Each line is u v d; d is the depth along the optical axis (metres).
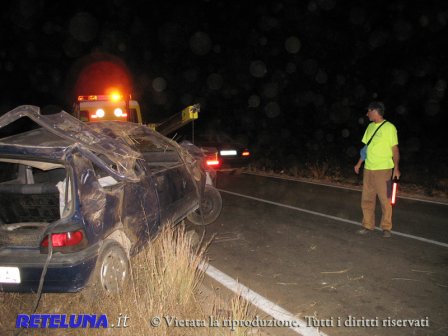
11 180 5.11
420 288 4.70
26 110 3.88
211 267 5.37
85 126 4.39
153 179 5.13
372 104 6.30
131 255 4.61
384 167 6.30
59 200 4.39
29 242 4.03
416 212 8.09
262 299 4.47
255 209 8.47
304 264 5.44
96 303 3.98
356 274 5.09
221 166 11.84
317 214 7.98
